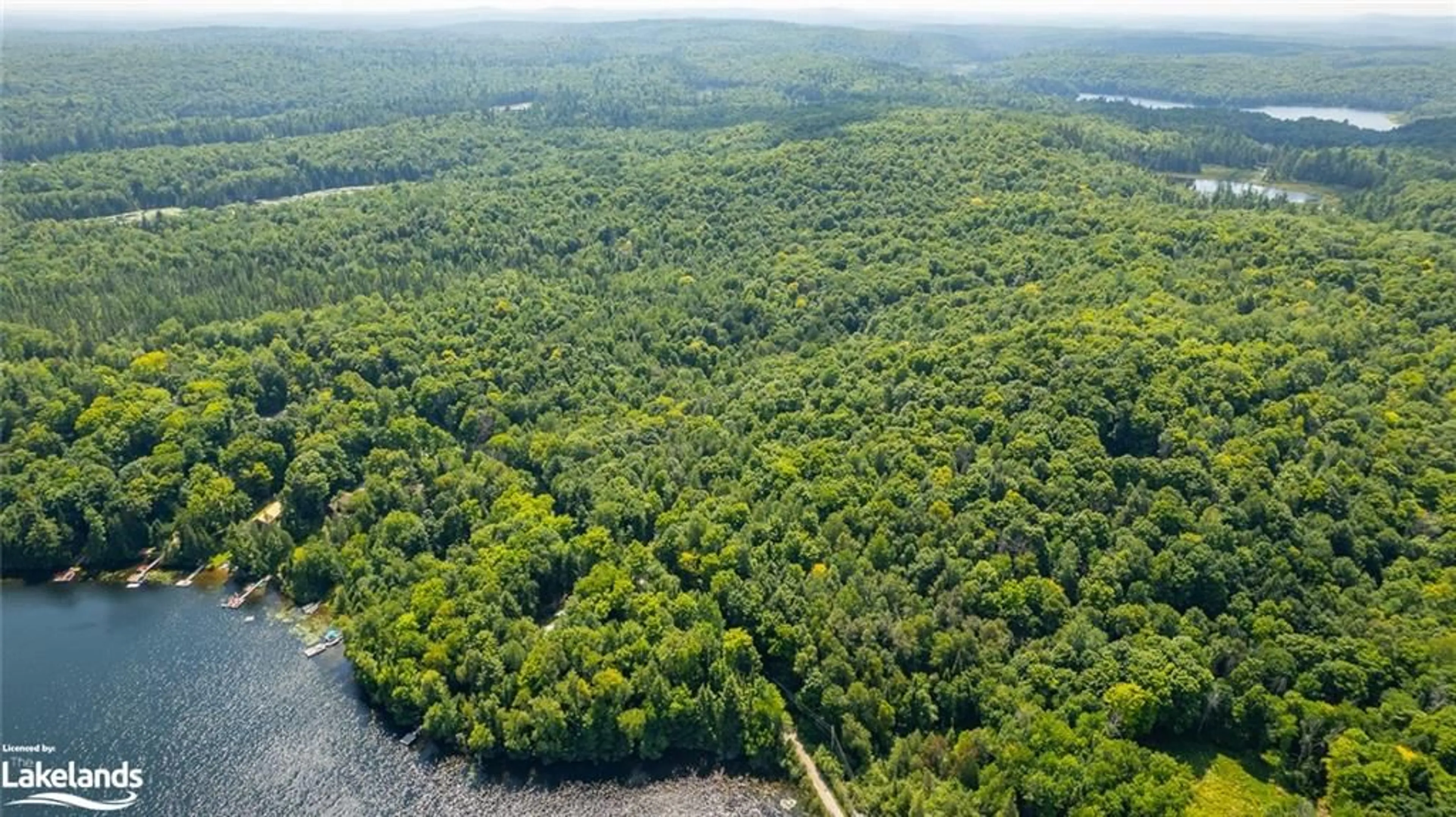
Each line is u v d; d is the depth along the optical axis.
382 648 126.75
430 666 121.81
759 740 115.06
